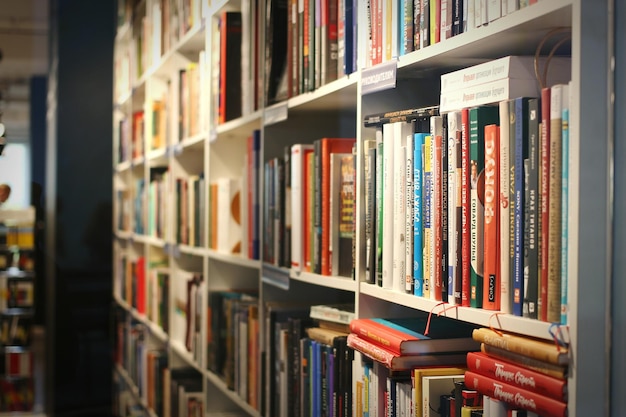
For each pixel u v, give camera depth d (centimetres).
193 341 321
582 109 108
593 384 109
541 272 115
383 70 161
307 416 205
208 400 296
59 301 523
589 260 108
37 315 559
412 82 164
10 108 549
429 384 142
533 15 116
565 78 126
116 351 497
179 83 335
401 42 158
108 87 494
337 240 192
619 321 110
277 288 236
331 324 198
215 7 276
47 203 517
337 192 192
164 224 372
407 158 153
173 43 338
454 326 153
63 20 487
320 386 196
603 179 109
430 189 145
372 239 170
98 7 489
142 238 418
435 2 147
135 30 424
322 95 192
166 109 364
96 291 518
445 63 151
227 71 268
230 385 274
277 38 228
